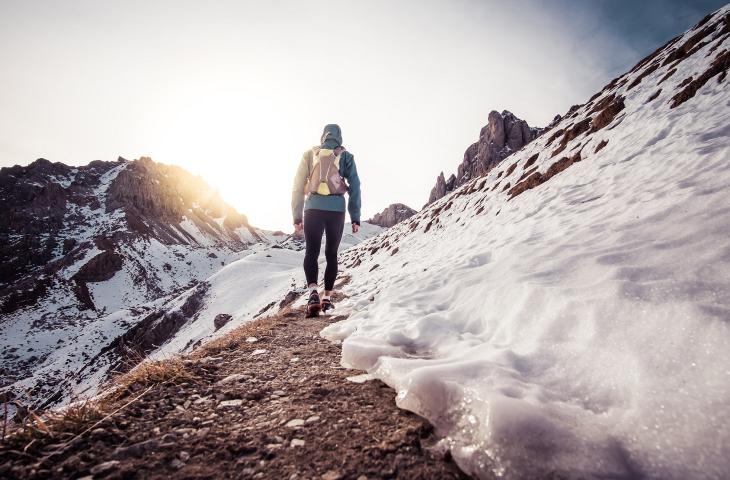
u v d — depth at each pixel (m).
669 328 1.76
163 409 1.99
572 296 2.47
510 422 1.39
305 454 1.55
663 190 4.11
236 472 1.44
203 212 194.75
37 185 132.38
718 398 1.32
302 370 2.73
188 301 64.88
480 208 14.33
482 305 3.38
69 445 1.56
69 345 62.47
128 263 108.06
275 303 37.16
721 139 4.80
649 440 1.26
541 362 2.01
